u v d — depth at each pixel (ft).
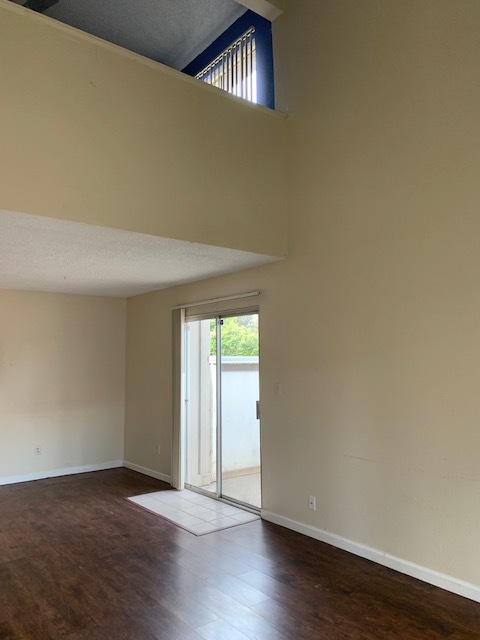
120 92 10.97
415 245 10.78
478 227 9.64
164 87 11.74
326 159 13.12
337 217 12.67
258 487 15.02
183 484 17.69
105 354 21.49
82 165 10.27
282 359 14.06
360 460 11.69
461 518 9.64
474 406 9.55
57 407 20.03
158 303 19.89
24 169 9.50
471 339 9.67
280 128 14.30
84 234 11.07
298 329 13.60
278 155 14.15
